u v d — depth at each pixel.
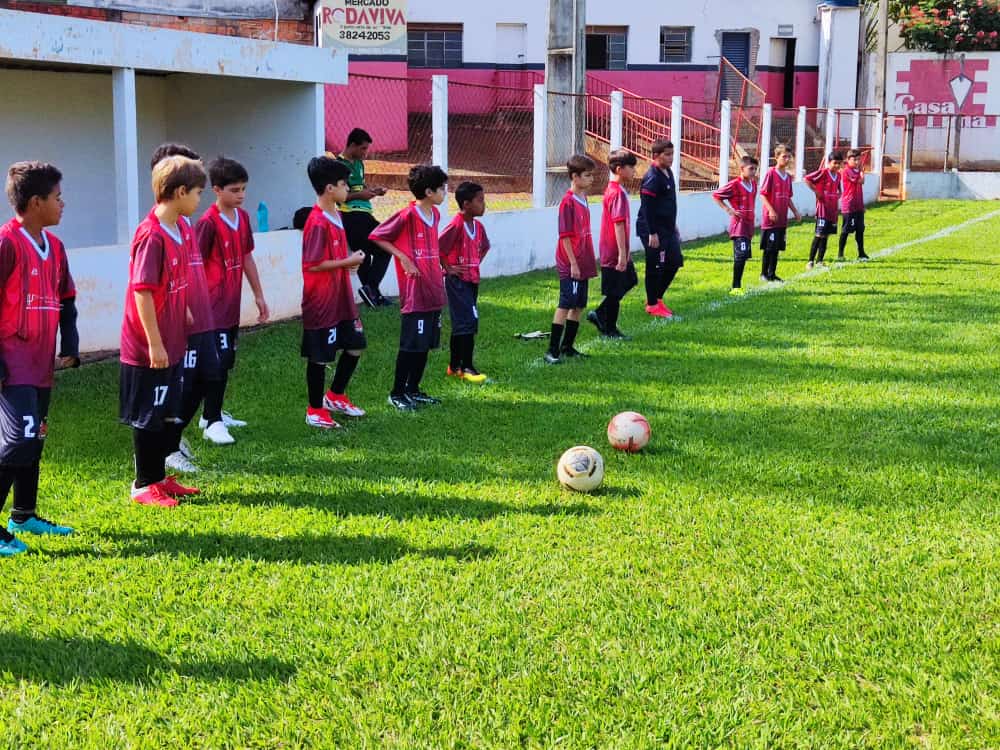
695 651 3.35
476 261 7.24
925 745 2.88
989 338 8.36
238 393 6.90
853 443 5.58
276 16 12.08
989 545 4.16
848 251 14.79
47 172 4.20
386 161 18.08
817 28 25.39
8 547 4.17
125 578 3.94
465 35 22.64
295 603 3.70
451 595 3.75
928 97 26.08
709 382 7.06
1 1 10.55
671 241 9.62
